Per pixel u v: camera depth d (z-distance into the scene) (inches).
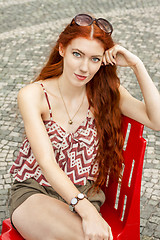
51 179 74.1
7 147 152.3
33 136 76.9
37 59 212.5
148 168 142.4
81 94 85.3
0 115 169.8
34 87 82.5
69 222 73.2
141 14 263.4
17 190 83.1
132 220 82.4
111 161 86.2
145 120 84.8
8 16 260.7
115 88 85.3
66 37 75.4
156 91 84.0
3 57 214.4
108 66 84.0
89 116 86.2
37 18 258.2
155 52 218.2
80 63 75.9
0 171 140.8
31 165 84.4
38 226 74.9
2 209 124.9
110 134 85.7
